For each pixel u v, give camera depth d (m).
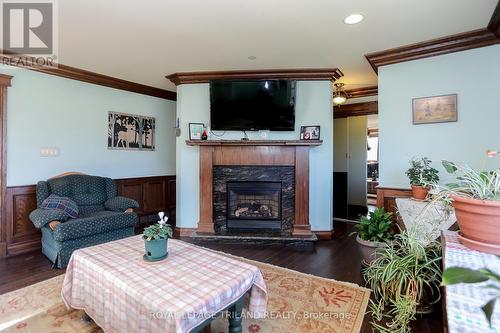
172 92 5.19
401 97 3.18
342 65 3.65
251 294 1.77
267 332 1.83
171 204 5.41
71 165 3.92
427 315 2.00
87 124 4.09
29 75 3.47
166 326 1.28
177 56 3.32
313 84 3.97
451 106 2.89
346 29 2.61
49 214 2.91
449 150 2.91
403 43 2.93
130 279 1.58
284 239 3.79
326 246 3.66
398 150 3.21
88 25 2.52
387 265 2.02
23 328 1.88
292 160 3.95
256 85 3.83
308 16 2.37
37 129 3.56
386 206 3.25
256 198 4.19
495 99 2.69
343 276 2.71
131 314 1.47
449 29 2.62
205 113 4.13
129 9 2.24
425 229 2.00
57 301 2.22
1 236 3.23
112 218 3.26
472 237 1.08
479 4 2.19
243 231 4.04
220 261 1.87
